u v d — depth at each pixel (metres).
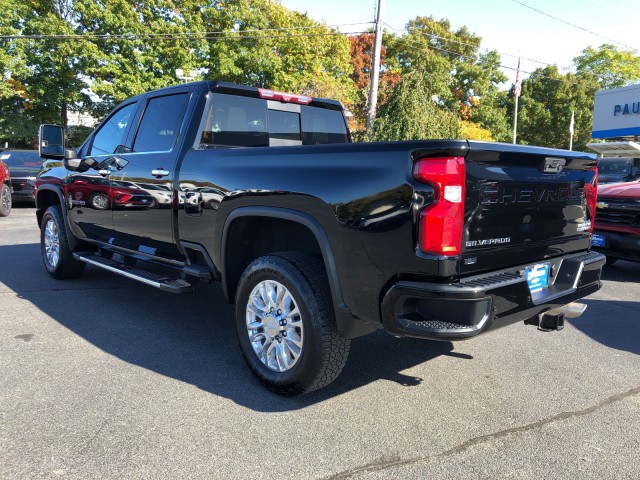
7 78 24.08
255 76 27.61
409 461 2.47
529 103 46.09
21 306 4.92
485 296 2.44
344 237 2.71
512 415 2.96
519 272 2.84
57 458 2.42
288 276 2.97
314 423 2.82
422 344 4.17
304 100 4.66
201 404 3.01
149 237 4.26
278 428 2.76
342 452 2.54
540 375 3.57
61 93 25.30
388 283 2.59
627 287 6.35
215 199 3.50
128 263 4.74
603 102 26.52
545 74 46.88
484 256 2.61
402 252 2.49
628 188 6.62
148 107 4.50
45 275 6.23
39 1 25.66
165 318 4.66
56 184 5.59
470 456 2.52
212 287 5.84
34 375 3.36
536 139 47.56
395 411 2.99
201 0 25.69
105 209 4.76
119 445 2.54
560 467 2.44
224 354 3.82
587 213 3.45
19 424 2.72
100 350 3.84
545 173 2.96
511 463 2.47
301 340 2.97
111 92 24.12
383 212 2.54
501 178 2.64
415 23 42.78
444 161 2.39
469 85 42.81
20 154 15.15
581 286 3.27
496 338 4.35
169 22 25.45
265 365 3.22
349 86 31.67
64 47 23.78
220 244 3.50
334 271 2.79
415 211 2.43
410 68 38.56
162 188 4.00
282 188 3.01
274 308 3.14
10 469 2.33
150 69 25.56
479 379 3.48
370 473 2.37
